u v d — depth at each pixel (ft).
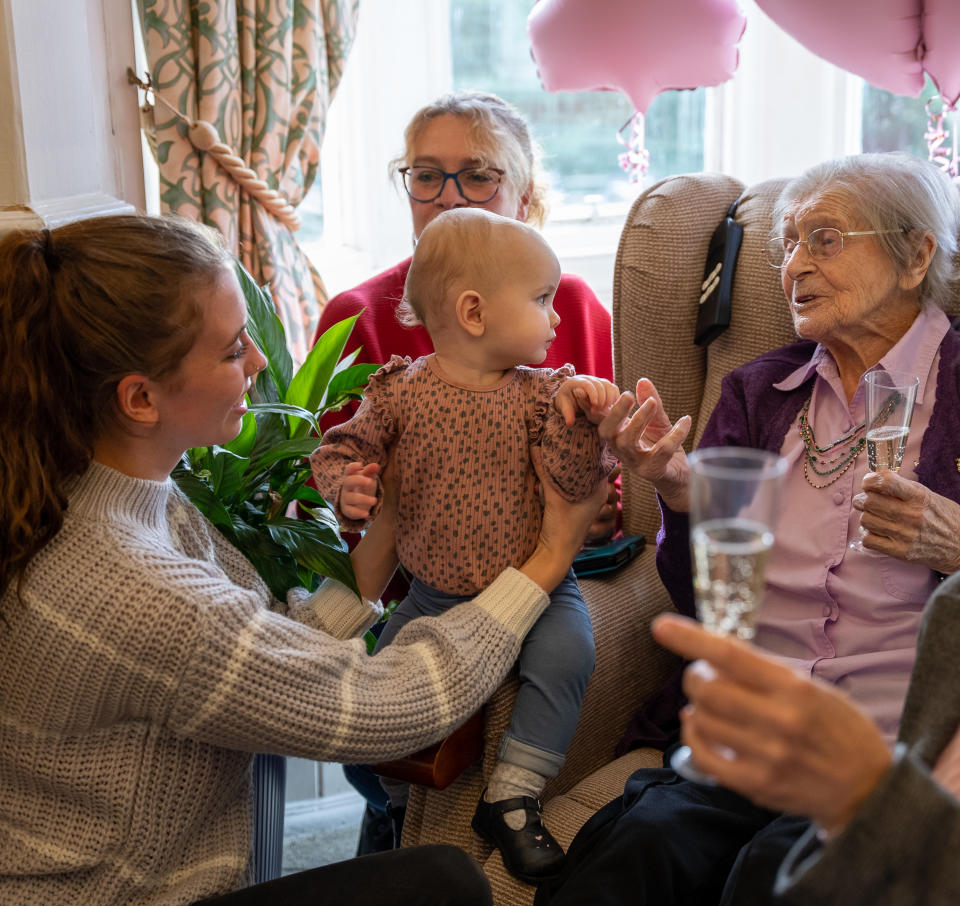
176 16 6.70
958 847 2.02
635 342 6.10
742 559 2.23
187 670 3.34
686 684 2.18
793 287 4.82
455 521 4.31
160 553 3.47
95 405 3.49
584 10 6.79
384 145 8.90
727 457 2.36
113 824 3.52
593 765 5.18
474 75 9.14
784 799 2.13
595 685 5.14
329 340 4.89
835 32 6.23
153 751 3.53
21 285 3.35
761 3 6.50
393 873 3.76
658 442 4.39
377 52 8.67
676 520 5.00
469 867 3.83
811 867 2.15
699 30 6.73
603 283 9.54
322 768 7.57
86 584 3.32
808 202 4.72
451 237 4.23
